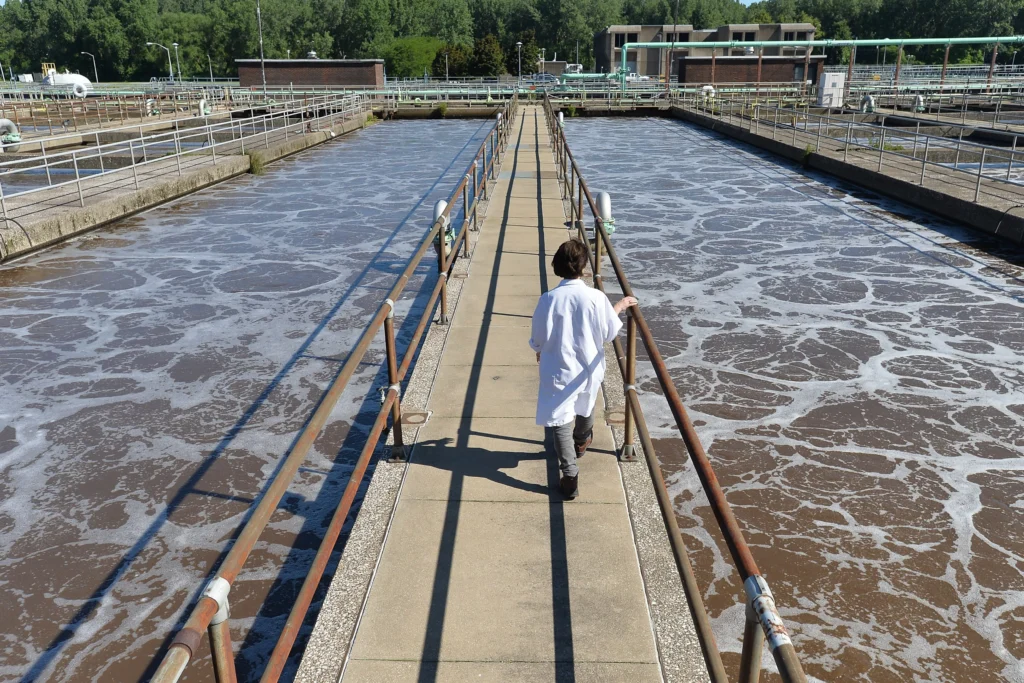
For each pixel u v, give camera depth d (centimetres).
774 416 784
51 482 683
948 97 4753
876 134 3406
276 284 1271
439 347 753
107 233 1650
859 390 843
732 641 483
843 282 1241
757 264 1355
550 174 1934
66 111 4388
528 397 638
